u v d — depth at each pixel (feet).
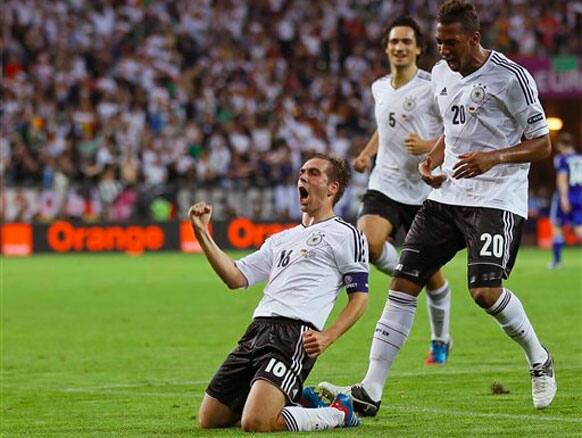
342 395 38.75
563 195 118.21
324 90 189.98
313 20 200.03
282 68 191.62
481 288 41.37
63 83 177.17
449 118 42.75
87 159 165.58
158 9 195.31
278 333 38.11
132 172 164.35
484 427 38.55
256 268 39.86
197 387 50.80
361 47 198.90
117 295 96.17
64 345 66.18
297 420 37.29
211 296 94.58
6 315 81.97
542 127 41.39
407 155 58.18
